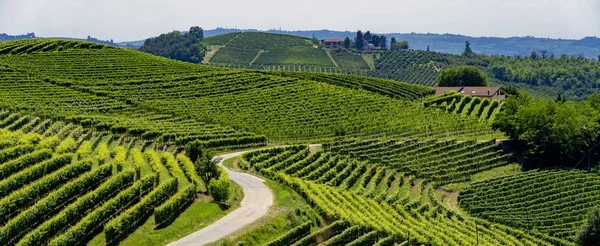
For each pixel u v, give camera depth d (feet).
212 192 215.92
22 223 166.30
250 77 556.51
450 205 315.37
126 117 386.93
